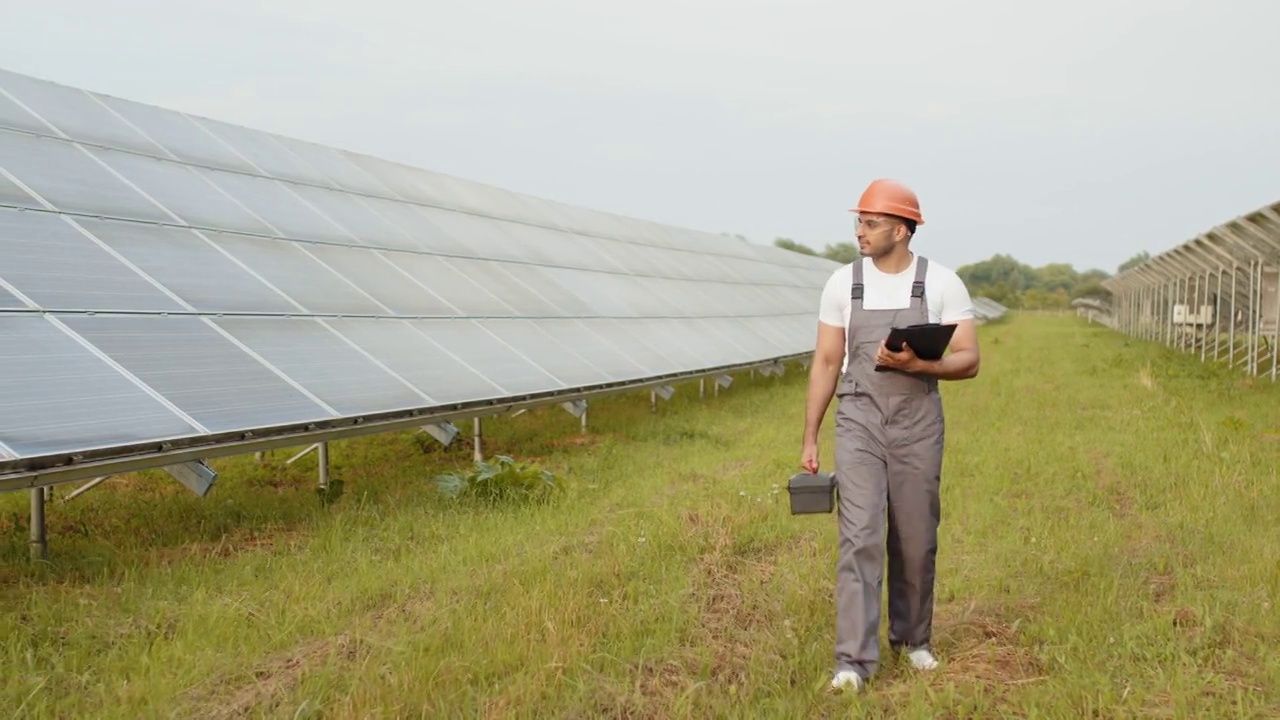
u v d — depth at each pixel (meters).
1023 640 4.20
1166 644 4.04
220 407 6.09
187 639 4.19
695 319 16.64
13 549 5.88
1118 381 17.25
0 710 3.55
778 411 13.61
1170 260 29.33
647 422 12.19
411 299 9.99
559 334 11.55
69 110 9.57
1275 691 3.55
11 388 5.19
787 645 4.16
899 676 3.89
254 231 9.50
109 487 8.23
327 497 7.37
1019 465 8.63
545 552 5.69
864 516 3.81
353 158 14.09
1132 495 7.23
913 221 3.90
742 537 6.04
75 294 6.49
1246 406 12.87
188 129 11.14
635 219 22.94
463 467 9.23
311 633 4.44
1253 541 5.63
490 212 15.79
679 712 3.49
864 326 3.93
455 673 3.73
